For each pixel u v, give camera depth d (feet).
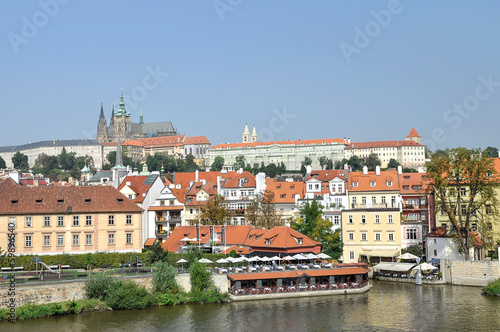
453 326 350.02
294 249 469.98
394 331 343.26
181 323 360.07
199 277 413.18
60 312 373.20
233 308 395.55
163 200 605.31
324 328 350.43
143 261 467.11
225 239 520.83
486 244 510.99
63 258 466.29
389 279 496.64
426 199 550.36
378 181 580.71
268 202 571.28
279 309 392.47
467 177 485.97
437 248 502.38
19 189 499.51
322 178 648.38
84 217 492.13
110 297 388.98
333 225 564.30
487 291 428.97
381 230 536.83
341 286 438.40
